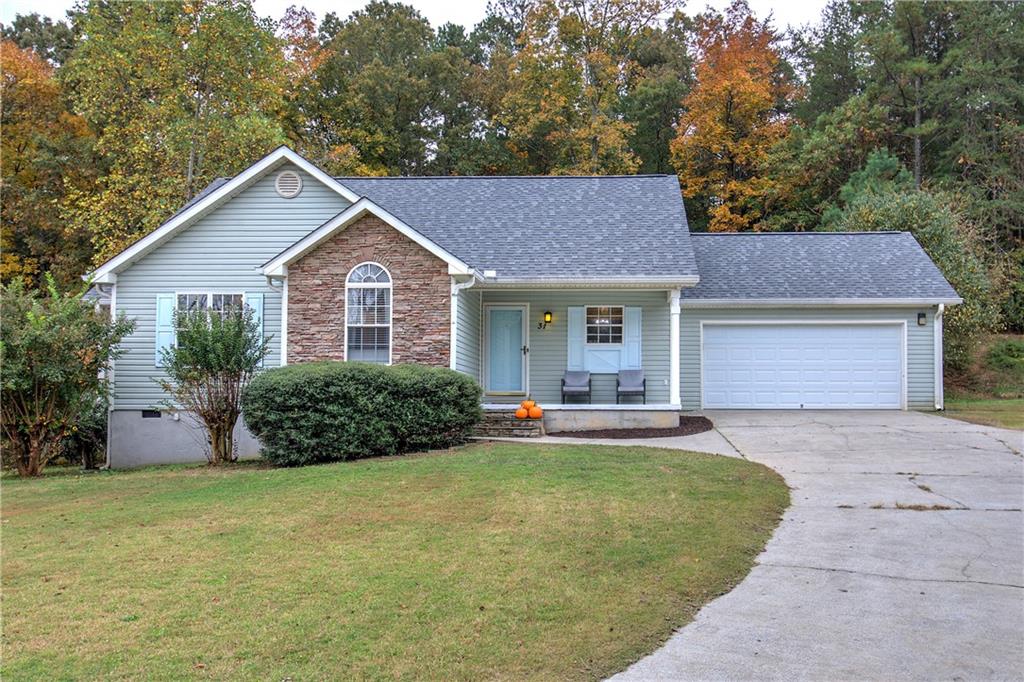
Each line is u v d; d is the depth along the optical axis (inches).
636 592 248.1
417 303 589.6
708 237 905.5
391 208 775.1
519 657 201.6
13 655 204.8
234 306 608.1
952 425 637.9
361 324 590.9
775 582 262.5
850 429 617.3
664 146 1544.0
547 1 1411.2
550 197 785.6
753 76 1421.0
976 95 1320.1
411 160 1550.2
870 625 226.4
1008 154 1326.3
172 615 230.2
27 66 1263.5
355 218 593.3
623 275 645.9
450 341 586.9
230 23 989.8
